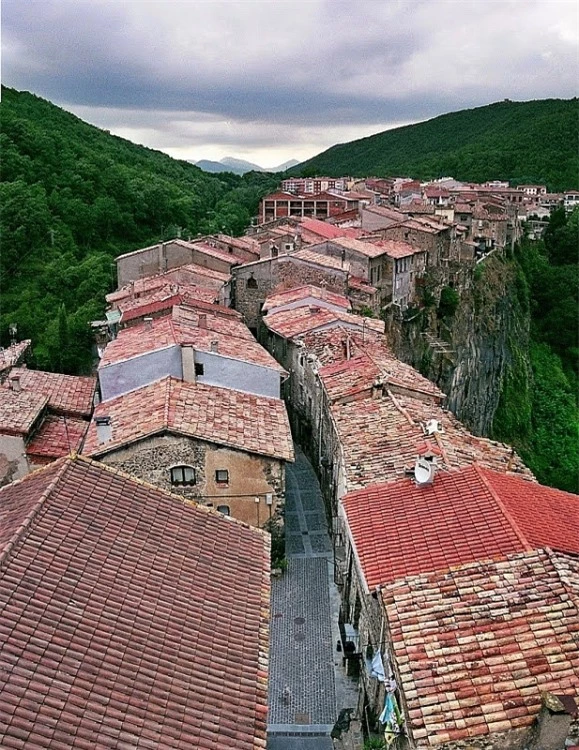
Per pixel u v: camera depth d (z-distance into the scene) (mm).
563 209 144500
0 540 16609
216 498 31359
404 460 25297
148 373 35344
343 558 28922
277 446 31594
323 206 137125
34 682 13289
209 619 16953
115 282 77812
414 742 13125
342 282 64125
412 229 87812
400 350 72812
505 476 23219
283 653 26922
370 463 25781
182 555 18750
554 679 13805
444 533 19844
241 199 166875
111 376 35375
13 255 81812
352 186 174000
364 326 48656
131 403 33688
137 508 19719
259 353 39125
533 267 127562
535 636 14914
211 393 34781
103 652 14641
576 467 97625
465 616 15875
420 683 14266
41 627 14492
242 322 53781
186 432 29953
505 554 18266
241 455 30781
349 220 112625
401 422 28750
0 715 12383
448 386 78812
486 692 13773
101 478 20203
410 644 15406
